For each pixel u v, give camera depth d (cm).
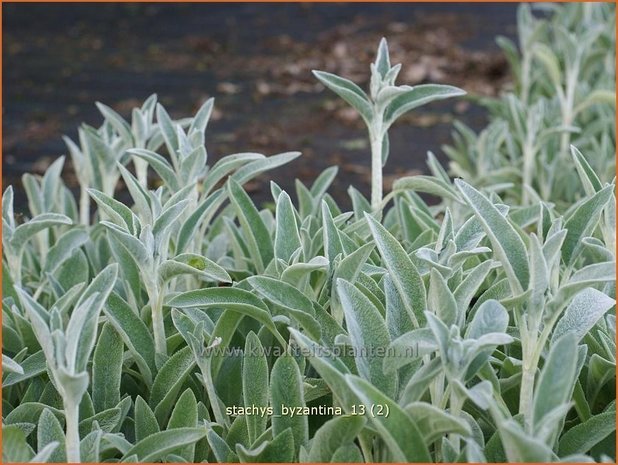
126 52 411
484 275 124
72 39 430
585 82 245
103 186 167
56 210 181
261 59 404
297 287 131
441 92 148
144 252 131
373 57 403
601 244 137
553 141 208
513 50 257
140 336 135
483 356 119
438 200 269
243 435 128
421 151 311
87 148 171
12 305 145
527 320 124
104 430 128
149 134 164
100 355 132
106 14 472
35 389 138
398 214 162
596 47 261
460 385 114
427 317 116
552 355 113
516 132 229
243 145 312
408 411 115
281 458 121
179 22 458
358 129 329
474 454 112
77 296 146
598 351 134
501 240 121
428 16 461
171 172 147
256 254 146
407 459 115
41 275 154
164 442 122
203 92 364
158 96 359
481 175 202
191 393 126
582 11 278
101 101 351
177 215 132
